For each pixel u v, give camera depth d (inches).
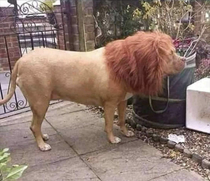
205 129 97.4
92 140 101.3
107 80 87.5
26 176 81.4
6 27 186.7
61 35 148.4
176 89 97.9
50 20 149.2
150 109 101.9
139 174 79.3
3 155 51.7
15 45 193.2
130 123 111.5
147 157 88.0
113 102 91.9
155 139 97.7
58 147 97.4
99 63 88.2
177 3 138.7
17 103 134.6
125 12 146.9
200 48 145.6
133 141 99.0
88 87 90.7
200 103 99.0
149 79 85.1
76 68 89.1
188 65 98.9
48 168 85.0
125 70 85.5
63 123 117.0
